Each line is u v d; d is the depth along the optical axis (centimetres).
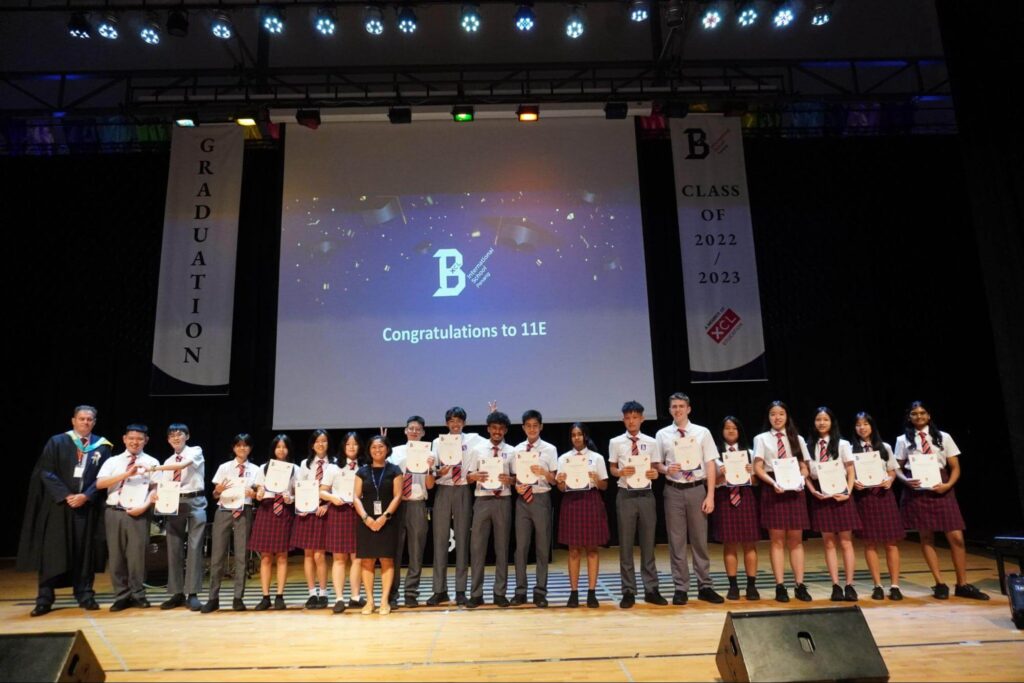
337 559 450
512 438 720
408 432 470
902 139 814
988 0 511
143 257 775
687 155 760
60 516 454
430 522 625
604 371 711
